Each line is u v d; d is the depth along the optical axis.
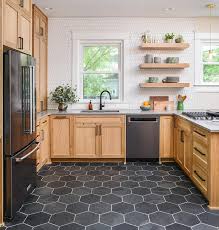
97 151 4.67
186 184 3.59
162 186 3.52
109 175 3.99
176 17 5.11
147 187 3.48
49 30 5.16
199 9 4.64
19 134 2.73
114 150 4.67
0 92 2.50
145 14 4.94
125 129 4.64
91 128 4.65
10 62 2.49
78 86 5.28
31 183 3.24
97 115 4.62
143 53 5.17
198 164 3.25
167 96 5.21
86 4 4.39
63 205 2.94
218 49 5.21
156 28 5.14
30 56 3.05
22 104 2.79
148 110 4.99
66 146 4.67
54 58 5.20
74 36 5.16
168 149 4.68
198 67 5.18
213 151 2.81
